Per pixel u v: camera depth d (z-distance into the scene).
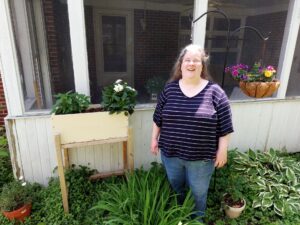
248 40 3.38
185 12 3.54
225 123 1.57
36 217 2.01
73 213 2.04
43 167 2.35
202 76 1.71
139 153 2.55
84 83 2.20
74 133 1.89
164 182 2.08
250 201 2.23
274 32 3.01
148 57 3.63
